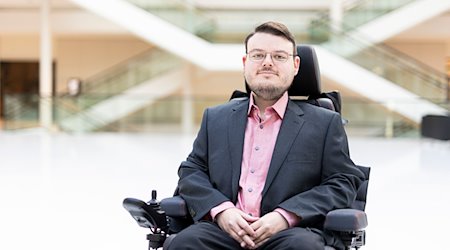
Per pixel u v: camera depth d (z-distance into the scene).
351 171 3.41
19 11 19.95
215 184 3.45
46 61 18.67
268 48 3.40
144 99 18.41
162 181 9.12
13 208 7.21
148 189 8.45
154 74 18.55
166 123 18.42
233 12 20.81
